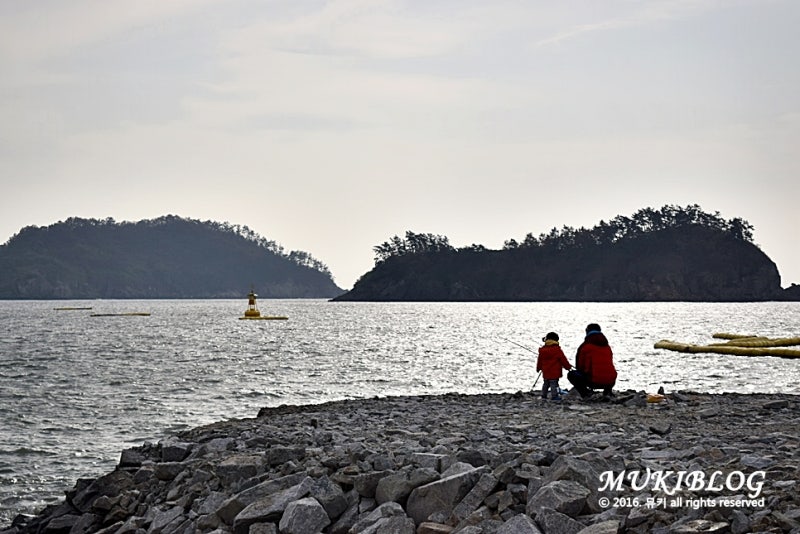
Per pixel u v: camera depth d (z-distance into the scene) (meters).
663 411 17.11
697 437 13.34
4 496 16.81
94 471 18.80
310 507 9.71
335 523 9.92
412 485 9.95
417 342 71.44
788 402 18.38
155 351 59.72
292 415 19.48
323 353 57.06
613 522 8.11
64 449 21.00
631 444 12.57
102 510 12.11
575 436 13.77
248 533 9.80
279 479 10.72
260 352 58.19
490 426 15.47
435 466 10.84
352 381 37.50
